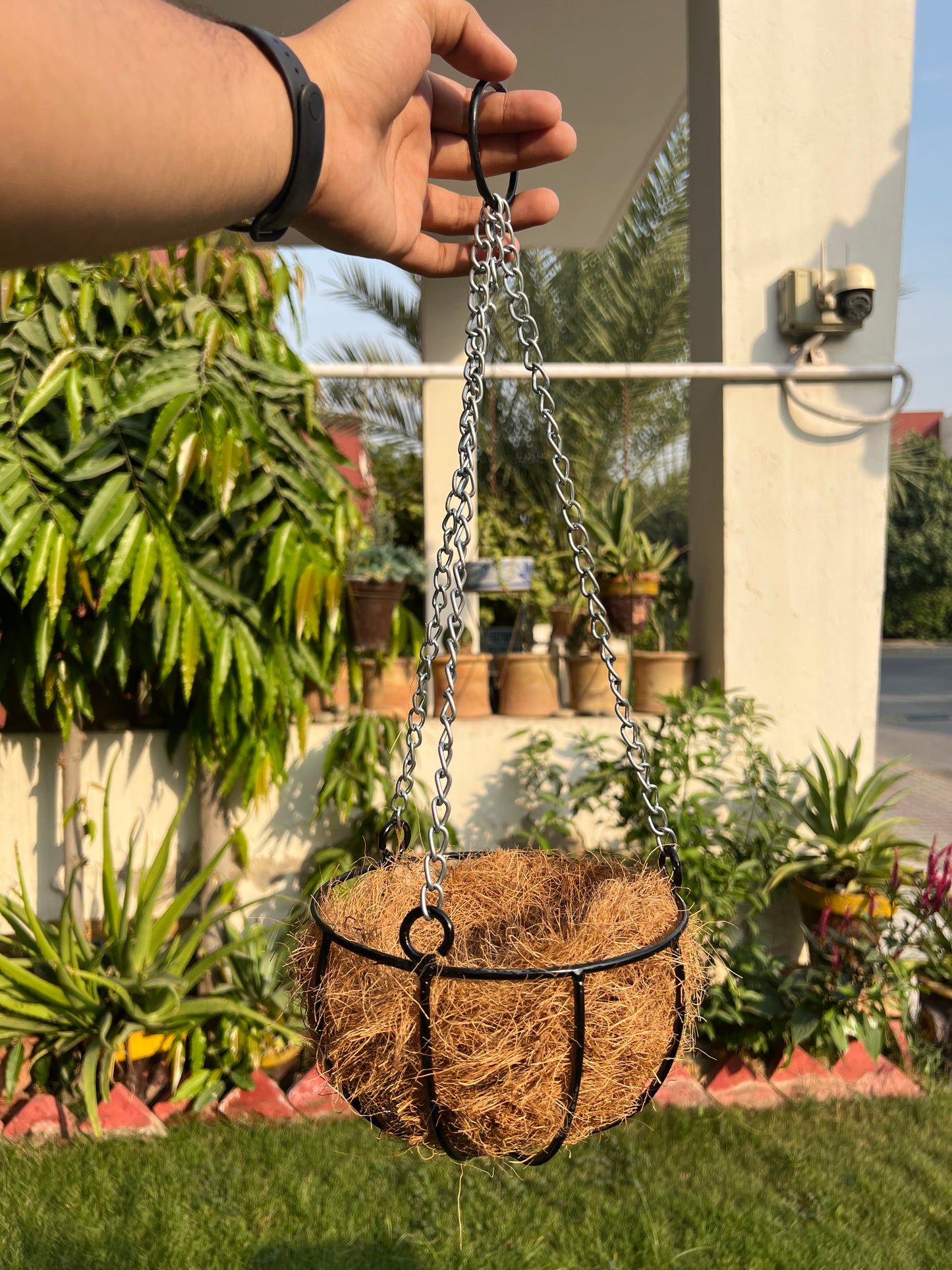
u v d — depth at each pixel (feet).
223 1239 6.80
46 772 9.73
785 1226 7.13
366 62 2.57
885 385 10.16
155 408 7.91
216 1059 8.78
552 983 2.55
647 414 25.76
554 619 11.93
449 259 3.46
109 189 1.45
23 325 7.74
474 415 3.09
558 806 10.54
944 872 9.32
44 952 8.11
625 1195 7.51
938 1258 6.82
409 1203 7.34
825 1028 9.01
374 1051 2.58
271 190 1.96
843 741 10.41
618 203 15.39
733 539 10.16
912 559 67.26
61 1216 7.01
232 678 8.27
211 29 1.86
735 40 9.69
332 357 25.02
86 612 8.38
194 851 9.92
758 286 9.99
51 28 1.33
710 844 9.18
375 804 10.21
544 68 11.71
